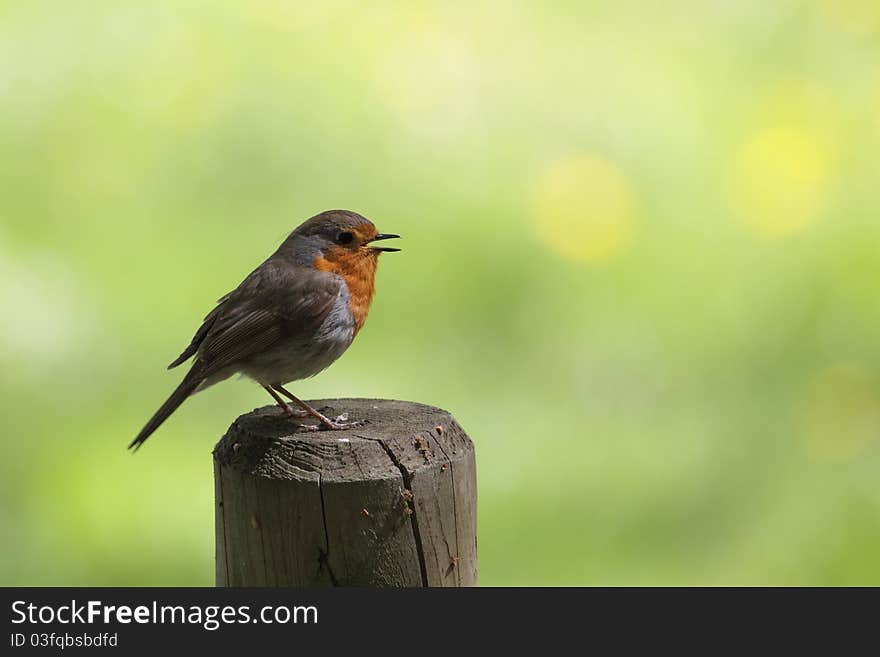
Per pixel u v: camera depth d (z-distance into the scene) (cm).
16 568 1036
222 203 1264
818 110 1310
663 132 1307
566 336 1215
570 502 1109
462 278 1239
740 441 1151
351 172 1277
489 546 1087
